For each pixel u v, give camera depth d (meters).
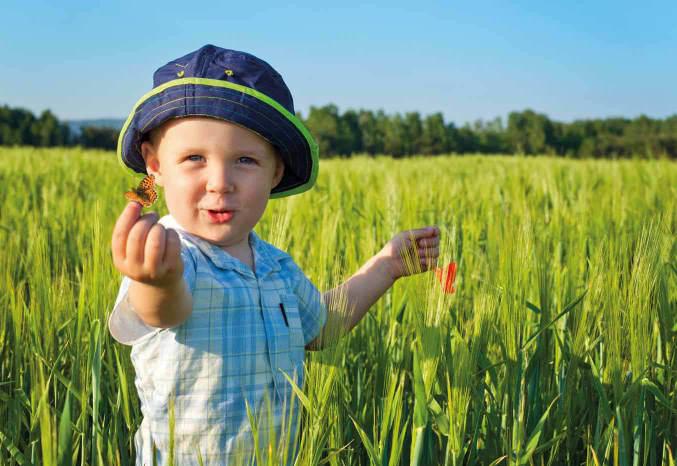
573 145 69.88
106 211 5.82
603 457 2.22
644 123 63.50
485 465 2.26
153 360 1.81
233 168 1.80
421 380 1.87
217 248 1.89
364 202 6.44
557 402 2.44
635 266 2.32
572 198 7.53
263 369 1.89
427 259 2.41
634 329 2.26
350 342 3.06
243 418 1.83
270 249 2.13
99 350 1.98
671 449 2.35
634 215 5.91
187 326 1.80
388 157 21.80
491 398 2.33
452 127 77.50
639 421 2.18
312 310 2.15
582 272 3.30
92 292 2.46
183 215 1.82
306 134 1.95
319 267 3.10
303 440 1.66
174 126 1.79
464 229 4.62
